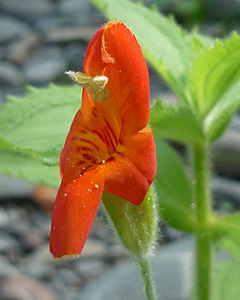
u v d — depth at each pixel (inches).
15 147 6.9
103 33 7.0
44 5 44.1
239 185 23.7
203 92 8.5
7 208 24.6
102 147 7.0
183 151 19.9
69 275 20.8
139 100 6.9
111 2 9.1
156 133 8.4
